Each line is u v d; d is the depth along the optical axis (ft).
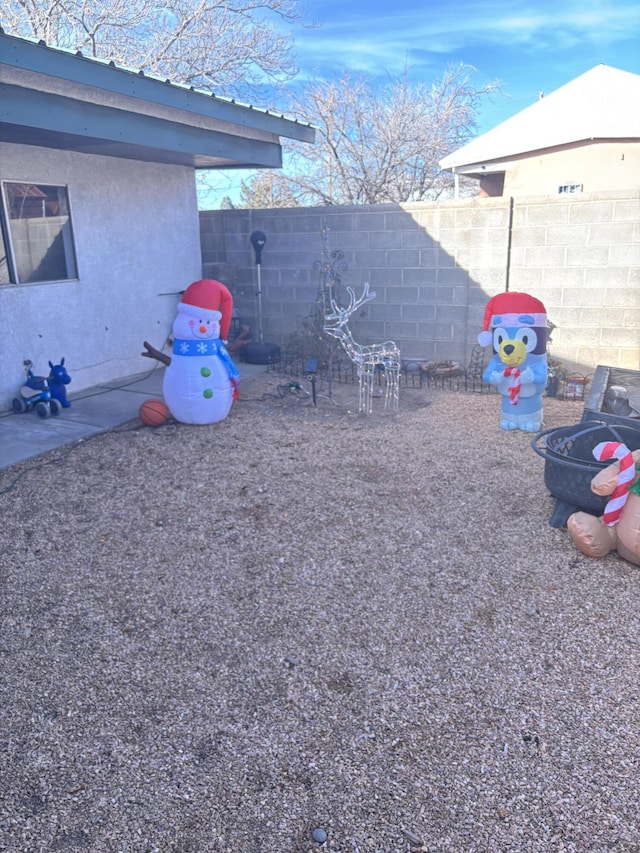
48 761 8.94
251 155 30.32
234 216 35.12
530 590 12.86
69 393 27.66
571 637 11.39
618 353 28.68
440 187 68.54
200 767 8.82
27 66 17.75
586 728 9.34
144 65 49.75
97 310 28.48
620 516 13.67
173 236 32.37
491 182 52.29
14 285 24.64
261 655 11.06
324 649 11.18
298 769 8.77
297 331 35.14
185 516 16.26
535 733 9.27
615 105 40.47
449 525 15.61
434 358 32.30
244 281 35.88
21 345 25.14
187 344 22.65
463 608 12.29
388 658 10.92
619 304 28.19
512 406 22.39
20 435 22.12
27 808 8.23
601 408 18.62
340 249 33.01
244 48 52.01
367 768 8.75
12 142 23.50
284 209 33.73
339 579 13.34
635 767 8.65
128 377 30.58
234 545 14.80
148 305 31.35
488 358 31.14
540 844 7.64
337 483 18.20
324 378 31.17
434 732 9.34
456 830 7.84
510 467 19.24
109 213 28.45
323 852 7.63
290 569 13.75
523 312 21.21
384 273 32.35
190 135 25.98
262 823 8.00
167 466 19.56
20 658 11.03
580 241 28.25
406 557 14.16
